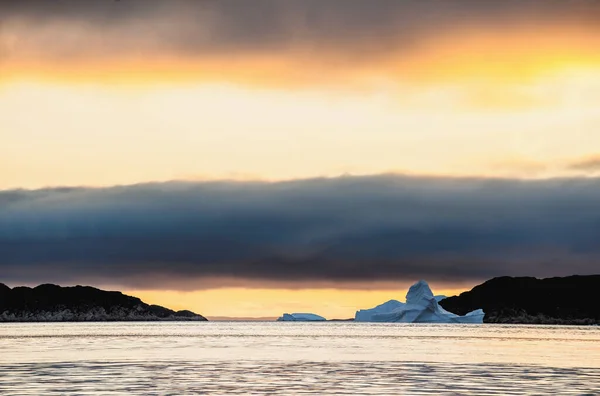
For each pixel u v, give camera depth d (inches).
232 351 7411.4
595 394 3710.6
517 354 7170.3
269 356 6579.7
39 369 5000.0
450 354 7096.5
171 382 4168.3
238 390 3814.0
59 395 3563.0
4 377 4407.0
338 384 4119.1
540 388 3973.9
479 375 4731.8
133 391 3740.2
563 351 7824.8
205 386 3976.4
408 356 6712.6
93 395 3570.4
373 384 4136.3
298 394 3671.3
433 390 3868.1
